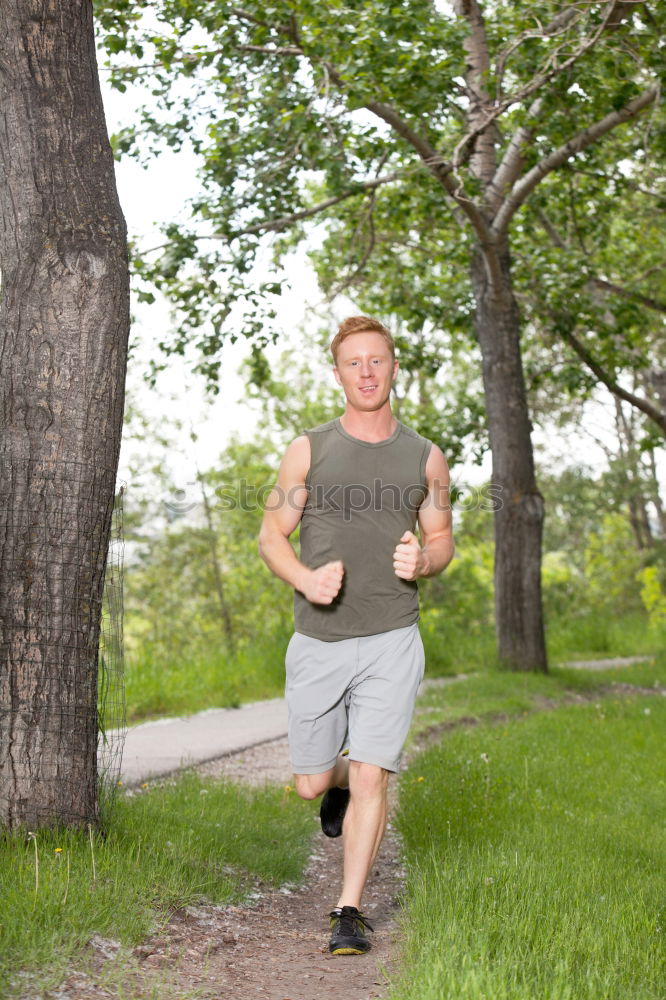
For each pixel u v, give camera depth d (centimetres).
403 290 1698
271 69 1250
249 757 841
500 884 392
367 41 1005
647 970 313
